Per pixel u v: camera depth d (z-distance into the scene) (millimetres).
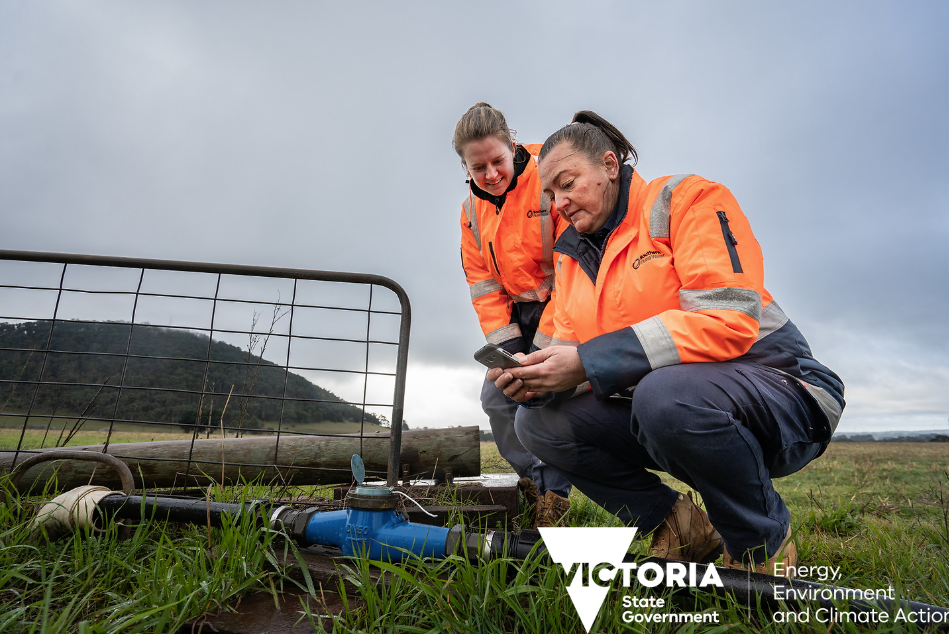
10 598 1255
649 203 1690
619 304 1687
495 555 1345
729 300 1468
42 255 2396
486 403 2660
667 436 1408
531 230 2506
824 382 1559
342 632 1079
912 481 4766
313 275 2393
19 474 1886
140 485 2529
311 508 1646
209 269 2383
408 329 2387
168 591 1186
